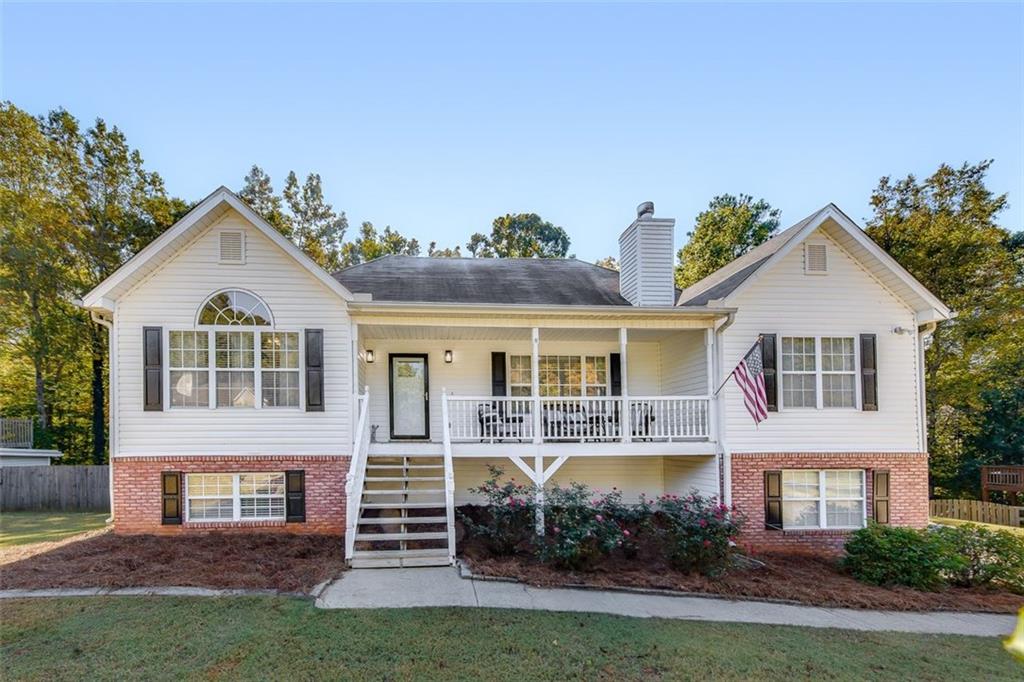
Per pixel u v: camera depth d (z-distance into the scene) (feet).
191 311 36.01
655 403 41.32
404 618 21.31
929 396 78.74
